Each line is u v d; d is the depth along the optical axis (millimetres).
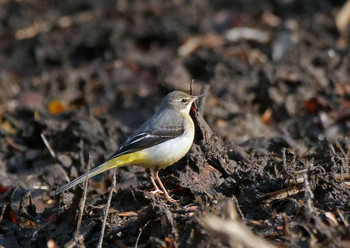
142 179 12055
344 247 7668
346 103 15742
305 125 15102
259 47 19578
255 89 16781
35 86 19172
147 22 22031
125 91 18047
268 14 21516
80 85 19047
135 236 8828
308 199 8297
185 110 11078
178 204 9531
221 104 15898
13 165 13828
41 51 21172
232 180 9703
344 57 17797
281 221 8539
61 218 9336
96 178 12266
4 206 10188
